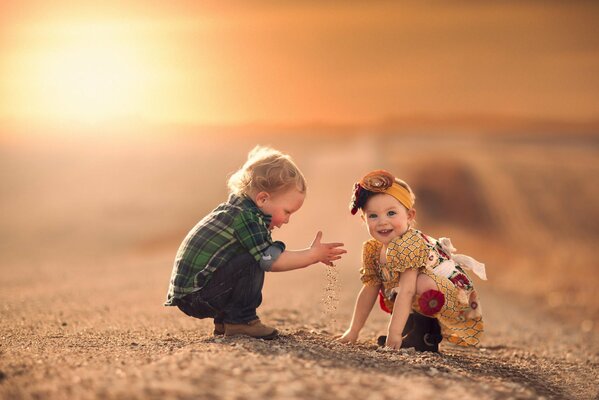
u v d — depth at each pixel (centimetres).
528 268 1861
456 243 2625
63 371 288
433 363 373
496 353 545
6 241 2600
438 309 415
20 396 249
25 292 861
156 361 309
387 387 276
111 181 4372
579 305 1218
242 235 380
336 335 491
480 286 1434
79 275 1198
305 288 950
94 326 518
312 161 6419
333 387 265
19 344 398
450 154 6944
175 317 590
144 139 6525
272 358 312
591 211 3978
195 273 381
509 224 3694
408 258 413
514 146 9994
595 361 564
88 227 2981
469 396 282
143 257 1933
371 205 424
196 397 239
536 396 329
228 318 396
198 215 3359
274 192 390
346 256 1752
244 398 240
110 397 239
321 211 3509
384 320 665
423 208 4178
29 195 3838
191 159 5478
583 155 6738
